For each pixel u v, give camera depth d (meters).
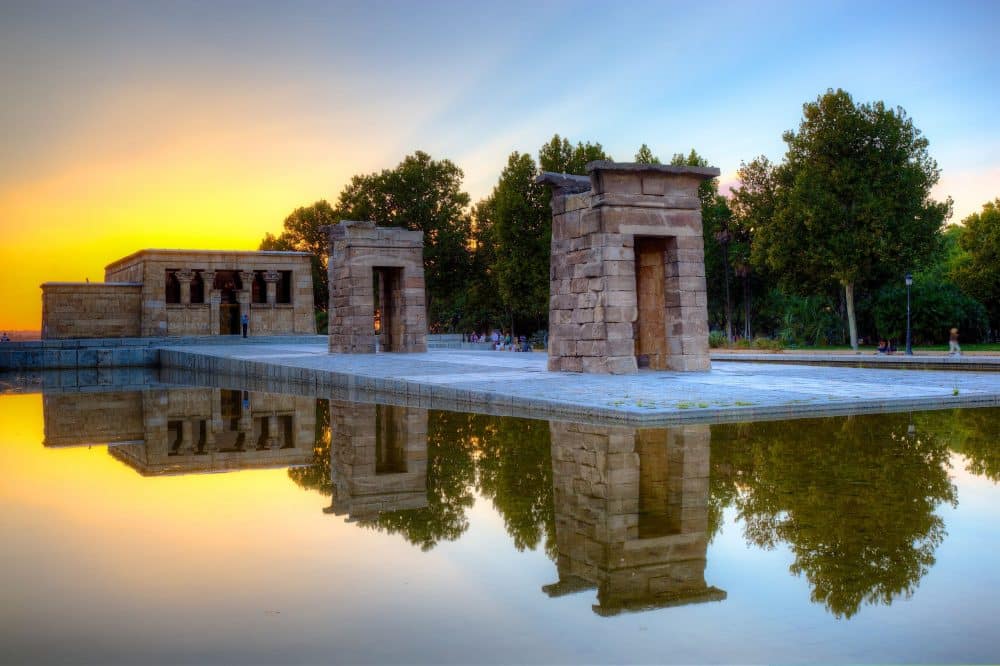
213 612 4.83
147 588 5.33
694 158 63.25
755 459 9.69
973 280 55.41
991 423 12.77
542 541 6.44
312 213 89.88
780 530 6.53
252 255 60.22
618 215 22.86
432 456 11.02
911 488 8.02
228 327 62.47
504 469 9.73
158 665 4.03
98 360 44.50
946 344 52.72
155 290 57.25
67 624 4.64
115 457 12.16
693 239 23.84
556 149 58.31
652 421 12.96
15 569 5.81
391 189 71.69
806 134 49.03
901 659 3.94
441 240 71.38
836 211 46.94
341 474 9.98
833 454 10.02
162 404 21.64
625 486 8.44
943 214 48.12
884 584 5.12
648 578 5.40
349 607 4.89
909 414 14.08
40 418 18.52
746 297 64.50
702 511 7.27
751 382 19.30
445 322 84.38
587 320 23.39
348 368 26.09
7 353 42.22
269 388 26.75
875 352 43.50
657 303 25.09
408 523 7.18
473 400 17.59
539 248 56.94
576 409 14.43
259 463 11.21
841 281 47.41
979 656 3.98
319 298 88.81
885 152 47.22
